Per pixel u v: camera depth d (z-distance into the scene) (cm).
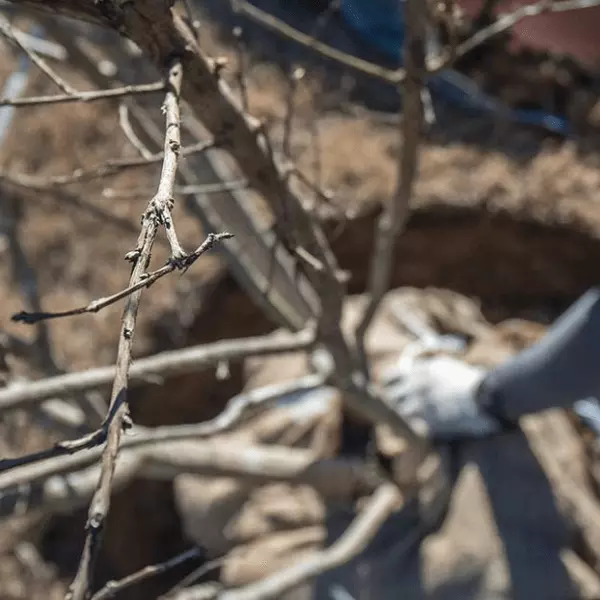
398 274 361
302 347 160
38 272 327
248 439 270
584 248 346
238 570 243
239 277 208
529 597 212
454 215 340
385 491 212
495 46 381
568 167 354
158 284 318
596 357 178
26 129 354
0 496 161
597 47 367
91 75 190
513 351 294
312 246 134
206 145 113
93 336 312
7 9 176
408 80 139
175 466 182
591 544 228
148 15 94
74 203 190
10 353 179
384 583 224
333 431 264
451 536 223
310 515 255
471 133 370
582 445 264
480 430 222
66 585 303
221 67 106
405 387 236
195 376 321
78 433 196
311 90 369
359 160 338
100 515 61
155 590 319
